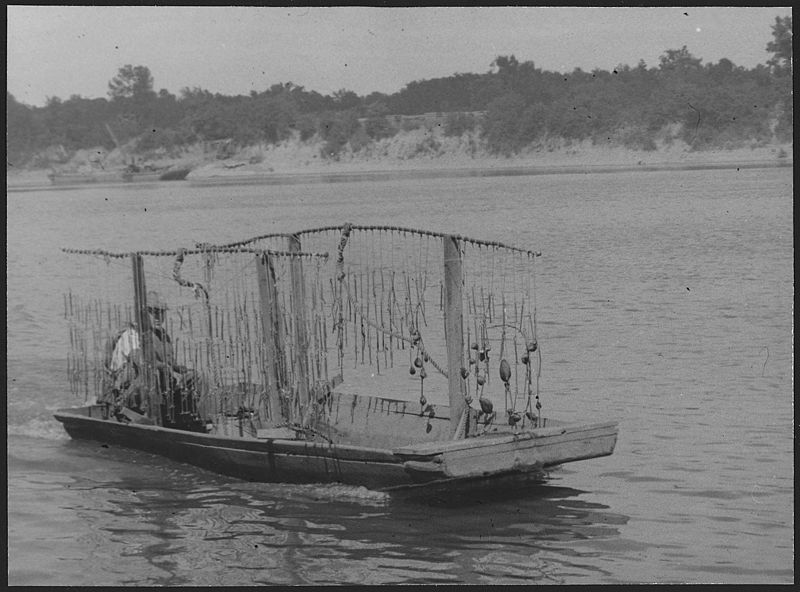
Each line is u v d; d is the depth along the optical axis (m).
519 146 83.88
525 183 59.28
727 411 12.56
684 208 38.59
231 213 45.25
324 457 9.80
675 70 78.94
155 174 90.81
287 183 75.94
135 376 12.02
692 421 12.16
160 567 8.54
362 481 9.66
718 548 8.62
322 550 8.73
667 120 77.00
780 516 9.21
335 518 9.35
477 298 20.53
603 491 9.90
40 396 14.41
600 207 40.56
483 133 86.19
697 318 18.39
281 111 96.94
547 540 8.82
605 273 23.86
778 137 72.50
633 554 8.48
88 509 9.81
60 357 17.14
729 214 35.97
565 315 18.92
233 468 10.54
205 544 8.92
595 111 80.25
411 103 91.62
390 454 9.18
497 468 9.16
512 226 35.00
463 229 34.44
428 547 8.70
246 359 14.02
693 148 74.00
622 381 14.11
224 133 97.56
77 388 14.83
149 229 39.09
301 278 11.30
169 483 10.52
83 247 33.50
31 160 96.38
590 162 78.50
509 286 22.12
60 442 12.12
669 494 9.78
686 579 8.02
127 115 98.25
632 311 19.17
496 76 86.00
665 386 13.75
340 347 11.38
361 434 11.29
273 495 10.01
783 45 74.06
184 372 12.12
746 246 27.84
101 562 8.62
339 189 62.38
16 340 18.58
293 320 12.10
